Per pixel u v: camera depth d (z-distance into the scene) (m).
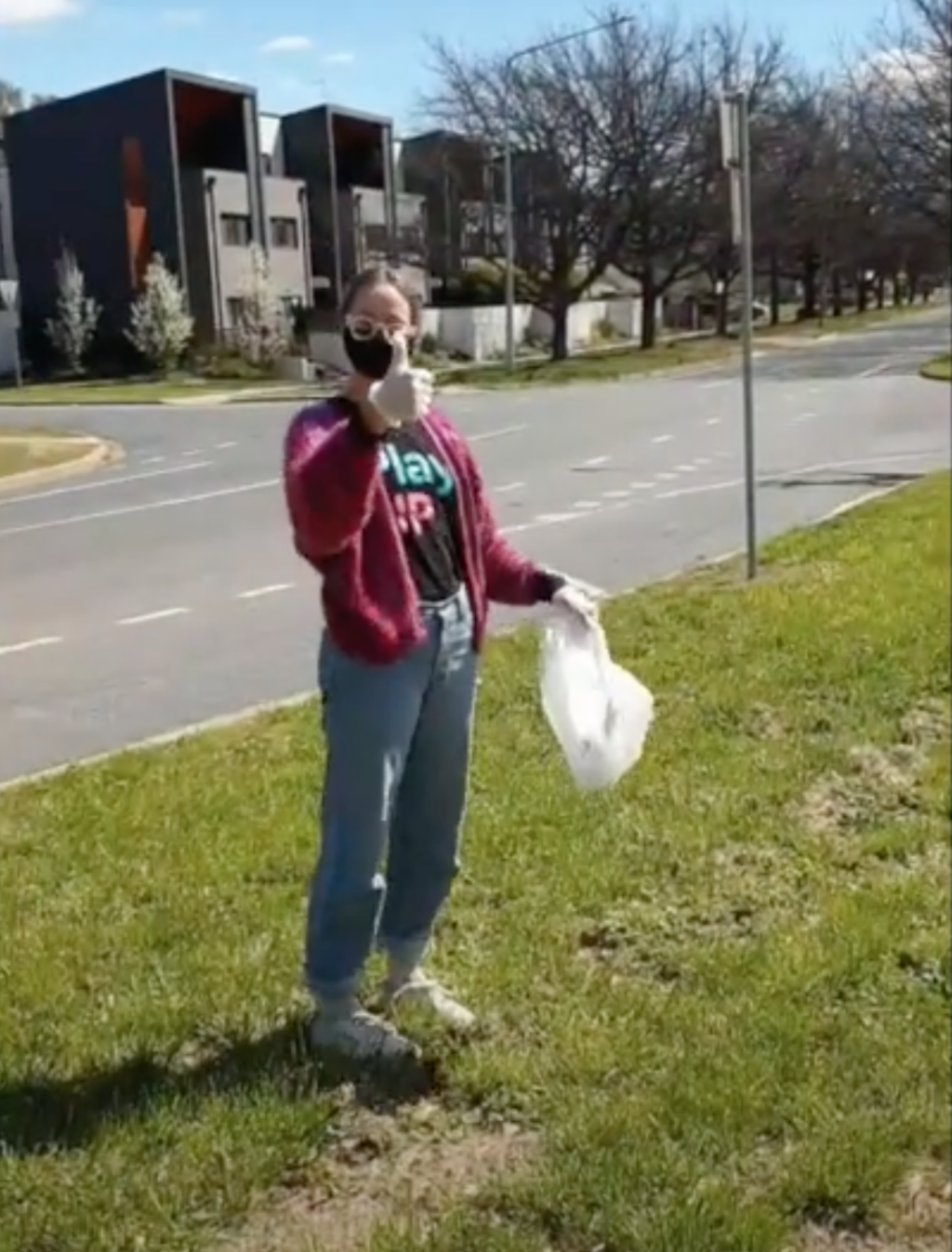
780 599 8.62
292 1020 3.49
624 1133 3.01
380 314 2.83
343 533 2.88
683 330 73.19
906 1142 3.00
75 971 3.71
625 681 3.46
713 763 5.49
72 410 25.05
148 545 10.51
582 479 16.45
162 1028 3.41
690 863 4.51
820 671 6.88
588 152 50.31
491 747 5.63
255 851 4.56
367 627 3.04
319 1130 3.01
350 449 2.82
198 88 49.72
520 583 3.46
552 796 5.04
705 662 7.09
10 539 8.70
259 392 33.78
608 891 4.27
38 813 4.96
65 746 6.07
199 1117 3.03
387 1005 3.51
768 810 5.01
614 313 67.31
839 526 11.75
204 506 12.91
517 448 20.36
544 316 59.50
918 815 5.02
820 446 19.75
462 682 3.27
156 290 45.47
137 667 7.40
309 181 55.75
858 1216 2.79
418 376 2.79
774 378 36.44
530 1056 3.32
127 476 14.29
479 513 3.31
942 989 3.70
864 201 56.94
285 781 5.32
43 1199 2.75
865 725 6.04
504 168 48.38
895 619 7.93
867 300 91.38
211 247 49.34
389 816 3.25
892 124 29.39
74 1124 3.00
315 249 55.72
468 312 53.34
